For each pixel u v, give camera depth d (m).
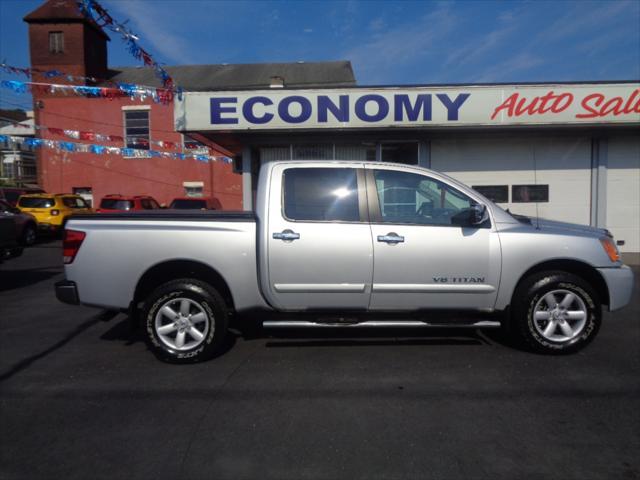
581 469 2.93
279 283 4.64
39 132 23.30
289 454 3.11
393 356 4.89
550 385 4.16
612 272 4.86
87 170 23.56
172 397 3.96
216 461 3.03
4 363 4.79
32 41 24.23
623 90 10.38
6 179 30.62
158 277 4.91
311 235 4.62
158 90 10.17
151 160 23.48
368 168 4.83
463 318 4.87
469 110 10.46
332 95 10.48
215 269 4.64
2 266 11.55
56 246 15.52
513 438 3.29
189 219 4.69
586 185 11.53
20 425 3.50
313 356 4.91
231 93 10.56
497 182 11.56
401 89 10.44
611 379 4.29
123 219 4.71
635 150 11.39
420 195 4.82
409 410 3.71
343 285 4.64
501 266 4.71
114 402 3.87
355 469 2.94
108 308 4.69
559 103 10.45
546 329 4.83
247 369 4.57
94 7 7.03
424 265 4.66
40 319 6.52
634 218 11.49
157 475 2.88
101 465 2.99
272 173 4.79
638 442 3.23
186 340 4.77
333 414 3.65
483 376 4.36
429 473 2.89
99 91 9.53
